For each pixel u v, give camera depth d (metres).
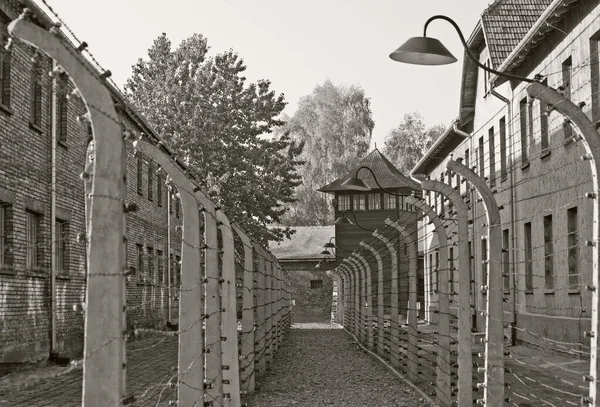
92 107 4.97
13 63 18.05
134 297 31.25
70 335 20.09
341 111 91.88
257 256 19.53
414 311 18.91
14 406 12.37
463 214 12.48
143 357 23.52
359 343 35.09
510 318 29.22
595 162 7.51
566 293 24.09
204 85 50.03
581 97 22.28
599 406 7.22
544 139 26.23
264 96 51.28
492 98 33.75
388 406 15.35
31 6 4.83
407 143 101.00
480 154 36.25
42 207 18.70
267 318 23.14
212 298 10.10
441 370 14.48
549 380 18.09
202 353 8.84
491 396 10.55
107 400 4.89
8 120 17.77
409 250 19.11
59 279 19.56
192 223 8.70
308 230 78.25
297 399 16.42
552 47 25.16
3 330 15.43
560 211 24.53
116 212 4.97
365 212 69.06
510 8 33.25
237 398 11.80
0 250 12.24
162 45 51.81
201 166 48.53
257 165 50.81
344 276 49.09
